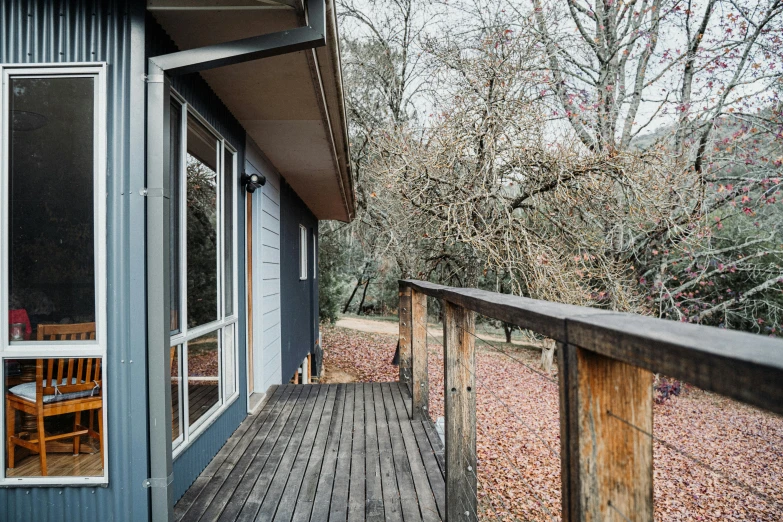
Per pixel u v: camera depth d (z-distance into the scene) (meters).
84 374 2.20
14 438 2.17
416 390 3.96
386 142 9.36
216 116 3.37
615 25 11.38
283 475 2.85
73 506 2.17
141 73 2.20
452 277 10.63
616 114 10.86
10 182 2.17
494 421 9.11
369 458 3.11
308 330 9.50
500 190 8.45
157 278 2.19
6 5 2.20
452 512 2.09
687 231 8.65
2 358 2.15
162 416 2.19
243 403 3.92
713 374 0.56
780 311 10.52
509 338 16.31
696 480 7.77
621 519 0.86
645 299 10.34
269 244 5.27
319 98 3.43
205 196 3.16
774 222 10.03
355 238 17.45
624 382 0.88
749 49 9.78
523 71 8.19
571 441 0.90
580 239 8.30
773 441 9.10
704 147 9.92
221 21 2.42
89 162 2.20
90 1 2.21
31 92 2.20
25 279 2.17
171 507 2.24
